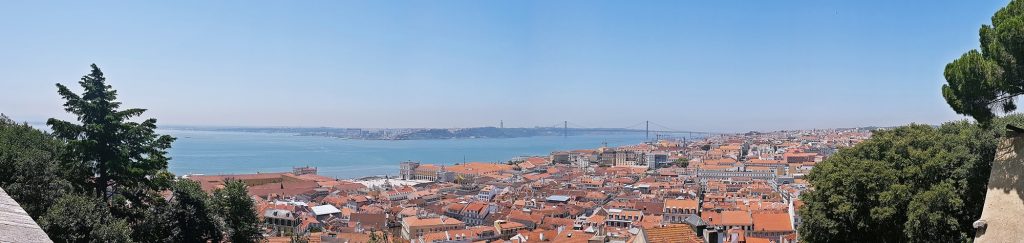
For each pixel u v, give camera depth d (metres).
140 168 52.56
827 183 52.91
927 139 49.22
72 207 41.69
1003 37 29.00
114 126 50.75
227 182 69.19
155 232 53.34
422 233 171.62
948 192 42.34
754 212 157.75
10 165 46.25
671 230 42.88
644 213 190.00
